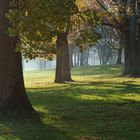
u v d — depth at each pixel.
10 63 19.72
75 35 45.31
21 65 19.92
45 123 17.19
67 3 16.91
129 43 54.38
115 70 77.62
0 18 19.80
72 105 23.70
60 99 27.20
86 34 18.83
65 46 46.03
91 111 20.70
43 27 16.91
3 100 19.56
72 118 18.39
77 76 64.75
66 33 44.41
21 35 17.89
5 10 19.67
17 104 19.56
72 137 14.02
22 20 16.81
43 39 17.61
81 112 20.38
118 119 17.84
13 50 19.67
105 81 45.16
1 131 15.43
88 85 38.62
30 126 16.47
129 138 13.73
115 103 24.06
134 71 51.53
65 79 46.69
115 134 14.45
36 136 14.35
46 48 23.25
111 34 79.06
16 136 14.41
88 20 18.64
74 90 33.62
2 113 19.23
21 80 19.83
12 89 19.61
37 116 19.08
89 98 27.17
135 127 15.73
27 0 17.22
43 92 32.94
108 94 29.38
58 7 16.66
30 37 17.27
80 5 46.34
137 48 52.03
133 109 21.20
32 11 16.69
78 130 15.34
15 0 18.12
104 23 52.03
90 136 14.12
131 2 50.31
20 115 19.12
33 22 16.75
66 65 46.66
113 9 51.03
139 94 29.00
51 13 16.66
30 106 19.89
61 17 16.89
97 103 24.36
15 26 17.55
